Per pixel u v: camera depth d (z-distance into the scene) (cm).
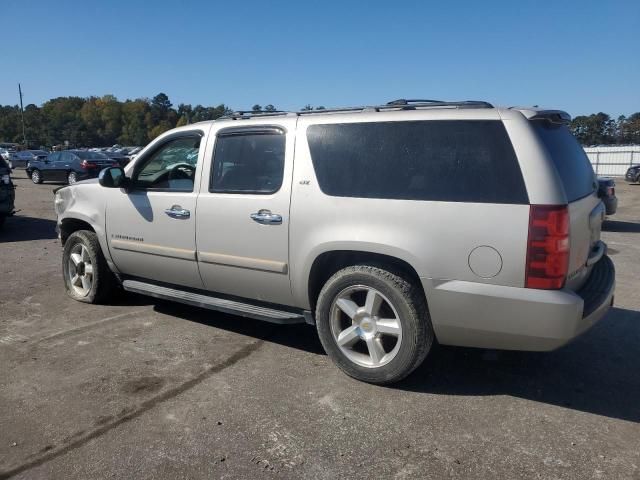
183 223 471
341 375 403
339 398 367
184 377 400
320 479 281
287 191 407
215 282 466
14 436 321
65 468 291
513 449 307
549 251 321
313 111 425
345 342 392
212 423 335
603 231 1198
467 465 292
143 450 307
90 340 475
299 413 347
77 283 596
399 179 365
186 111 13062
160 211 489
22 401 364
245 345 464
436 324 357
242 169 441
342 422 336
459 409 352
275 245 415
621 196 2161
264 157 429
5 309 565
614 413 348
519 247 325
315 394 372
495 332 341
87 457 300
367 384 388
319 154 399
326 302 394
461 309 343
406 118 371
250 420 338
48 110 12988
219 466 292
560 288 326
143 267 520
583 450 305
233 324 518
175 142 498
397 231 359
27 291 636
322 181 393
